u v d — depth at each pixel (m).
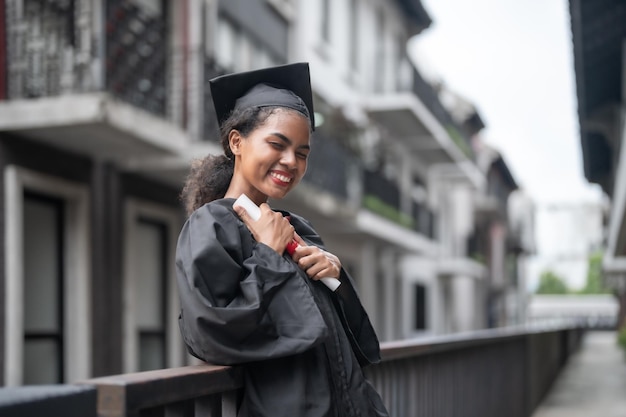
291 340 1.92
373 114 21.06
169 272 10.82
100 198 9.47
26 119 8.02
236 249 1.98
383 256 22.23
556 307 65.69
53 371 8.69
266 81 2.25
